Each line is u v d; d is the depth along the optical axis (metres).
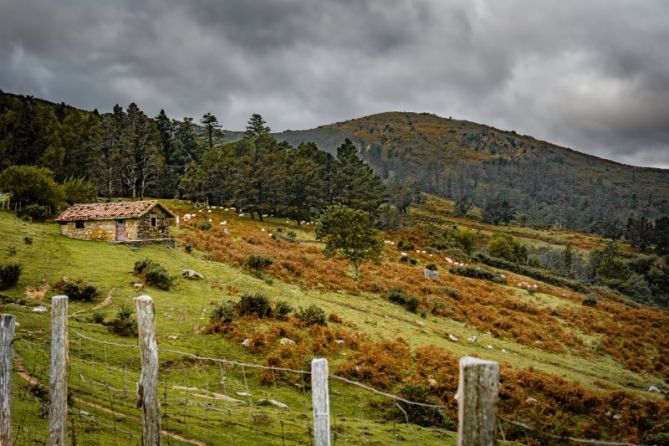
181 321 35.91
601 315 69.38
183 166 150.00
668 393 41.62
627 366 52.00
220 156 127.00
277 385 28.83
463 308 59.31
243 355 32.09
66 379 9.84
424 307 57.56
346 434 21.28
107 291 39.91
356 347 36.03
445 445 21.84
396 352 36.25
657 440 28.22
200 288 45.00
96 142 128.50
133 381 22.86
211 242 68.44
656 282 139.38
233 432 18.22
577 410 30.92
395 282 66.06
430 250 103.06
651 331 64.88
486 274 82.94
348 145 143.25
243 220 107.94
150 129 144.12
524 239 193.00
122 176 129.12
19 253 44.75
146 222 58.41
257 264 58.28
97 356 27.16
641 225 193.75
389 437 21.86
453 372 33.91
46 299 36.50
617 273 119.38
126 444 14.13
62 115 158.12
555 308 69.12
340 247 65.31
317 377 7.94
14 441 12.36
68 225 56.81
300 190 124.50
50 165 120.38
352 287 60.00
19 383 17.97
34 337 26.31
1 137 124.62
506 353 46.19
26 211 63.44
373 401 27.94
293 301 47.16
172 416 19.00
